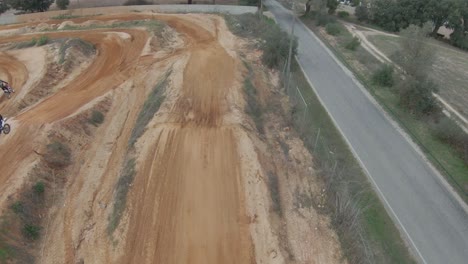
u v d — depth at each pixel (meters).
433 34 56.72
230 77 30.67
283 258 17.09
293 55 37.75
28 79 32.06
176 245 17.42
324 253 18.02
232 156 21.94
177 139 22.91
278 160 23.70
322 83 35.22
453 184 23.39
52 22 51.09
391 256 18.92
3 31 47.81
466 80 37.75
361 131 28.36
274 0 67.38
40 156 22.42
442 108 31.33
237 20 49.12
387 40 47.75
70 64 34.41
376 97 32.81
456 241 19.86
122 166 22.84
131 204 19.28
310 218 19.84
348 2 68.31
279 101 30.67
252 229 18.20
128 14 52.53
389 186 23.25
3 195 19.25
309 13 57.06
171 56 36.22
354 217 19.66
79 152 24.62
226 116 25.19
